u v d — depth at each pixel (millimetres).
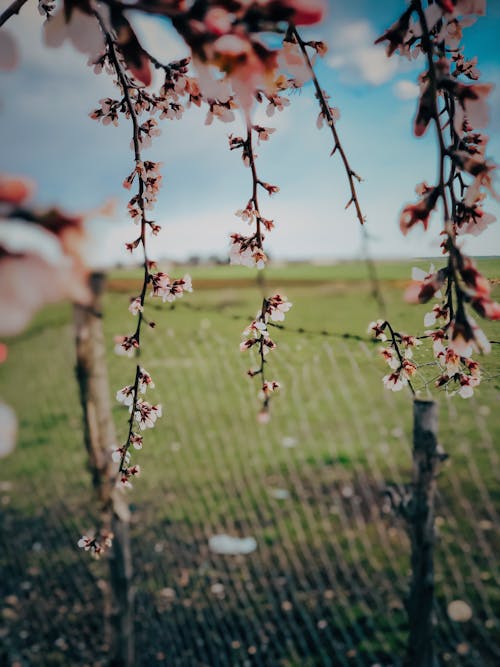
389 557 3289
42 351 6133
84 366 2248
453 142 760
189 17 380
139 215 1091
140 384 1243
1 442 267
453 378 959
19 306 238
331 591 3094
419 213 626
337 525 3682
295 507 3949
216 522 3816
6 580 3514
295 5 365
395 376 1026
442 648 2521
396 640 2676
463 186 765
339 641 2750
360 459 4324
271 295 1073
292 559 3402
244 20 374
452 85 634
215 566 3434
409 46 754
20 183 239
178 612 3098
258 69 383
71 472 4828
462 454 3857
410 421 4473
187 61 865
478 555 3127
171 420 4367
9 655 2918
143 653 2846
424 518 1461
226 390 4113
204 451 4402
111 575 2416
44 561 3682
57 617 3174
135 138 1035
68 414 5793
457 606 2764
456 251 613
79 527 3977
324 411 4480
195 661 2750
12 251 244
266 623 2938
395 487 1525
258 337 1116
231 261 1050
